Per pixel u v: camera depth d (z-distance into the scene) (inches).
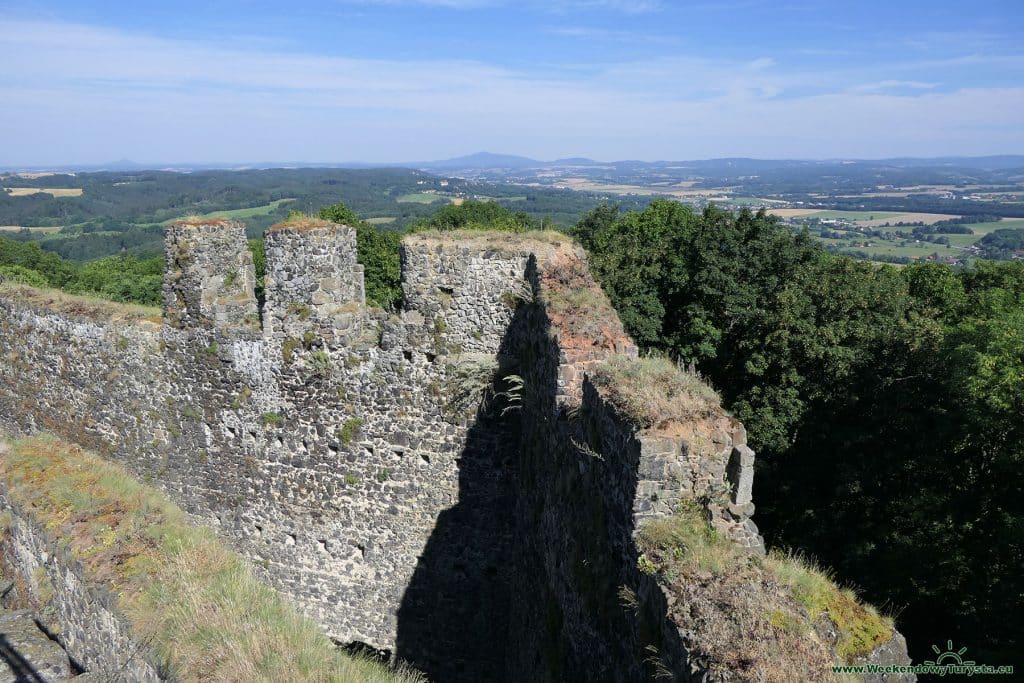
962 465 725.9
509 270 541.3
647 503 279.4
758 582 253.6
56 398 699.4
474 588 588.7
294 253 569.0
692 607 240.1
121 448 665.6
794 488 908.6
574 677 354.9
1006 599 581.0
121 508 573.9
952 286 1433.3
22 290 730.2
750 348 1019.9
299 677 391.9
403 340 562.6
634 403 301.3
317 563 620.1
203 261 600.7
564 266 510.9
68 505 576.4
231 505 633.0
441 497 581.3
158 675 388.8
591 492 343.3
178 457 641.6
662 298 1183.6
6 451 672.4
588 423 350.6
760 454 968.9
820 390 919.7
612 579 306.0
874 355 904.9
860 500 812.6
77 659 501.4
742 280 1116.5
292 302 577.9
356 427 585.3
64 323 674.2
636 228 1565.0
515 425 553.3
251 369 598.9
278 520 623.2
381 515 596.7
